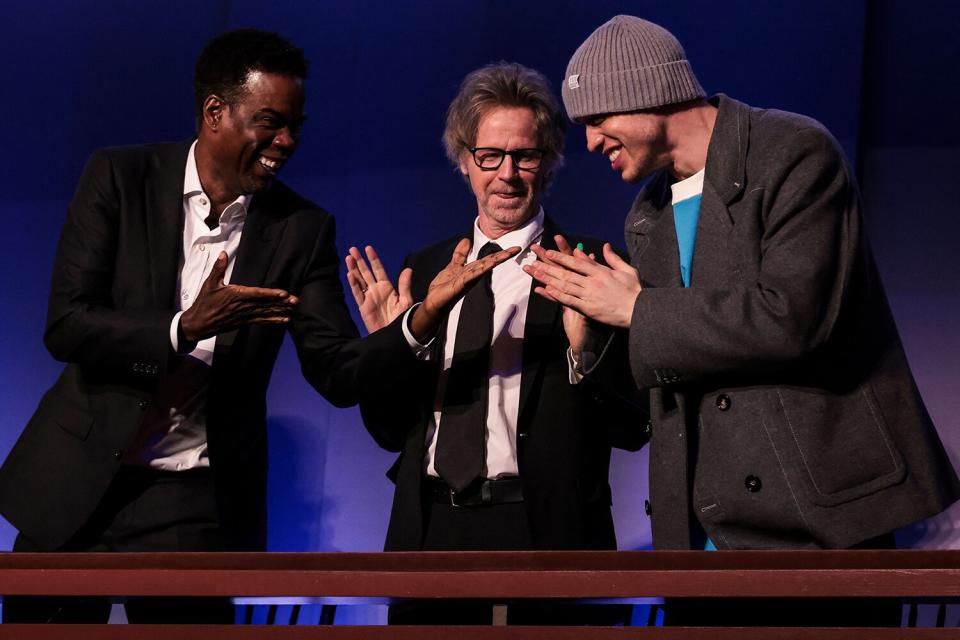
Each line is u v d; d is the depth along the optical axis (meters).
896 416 4.95
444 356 6.18
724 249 5.11
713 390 5.09
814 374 4.94
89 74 9.23
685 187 5.48
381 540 8.60
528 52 8.75
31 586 4.18
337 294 6.51
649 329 4.98
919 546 7.86
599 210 8.66
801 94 8.29
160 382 5.99
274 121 6.18
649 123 5.37
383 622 8.70
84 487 5.95
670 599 4.20
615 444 6.33
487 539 5.82
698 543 5.25
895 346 5.11
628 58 5.32
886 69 8.35
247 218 6.40
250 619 7.98
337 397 6.26
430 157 8.87
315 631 3.94
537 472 5.84
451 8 8.93
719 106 5.39
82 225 6.18
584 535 5.83
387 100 8.96
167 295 6.12
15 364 9.08
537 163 6.32
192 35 9.16
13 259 9.16
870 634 3.75
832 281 4.90
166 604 6.15
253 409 6.33
